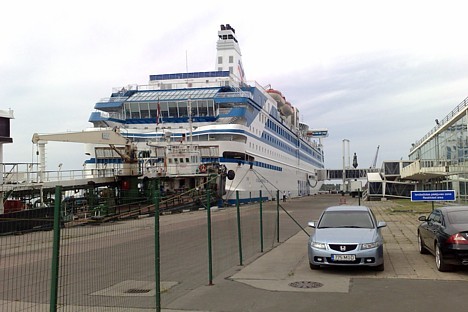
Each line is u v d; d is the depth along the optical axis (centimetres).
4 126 2681
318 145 13162
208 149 4625
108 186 3597
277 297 779
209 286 880
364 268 1045
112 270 1080
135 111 5225
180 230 2098
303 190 9219
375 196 6253
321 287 852
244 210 3897
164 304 748
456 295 771
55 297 510
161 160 4353
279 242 1612
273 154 6397
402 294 784
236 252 1367
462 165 3100
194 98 5091
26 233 862
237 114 4969
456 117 3159
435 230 1045
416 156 6250
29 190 2889
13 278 979
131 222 2075
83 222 1334
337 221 1137
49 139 3231
